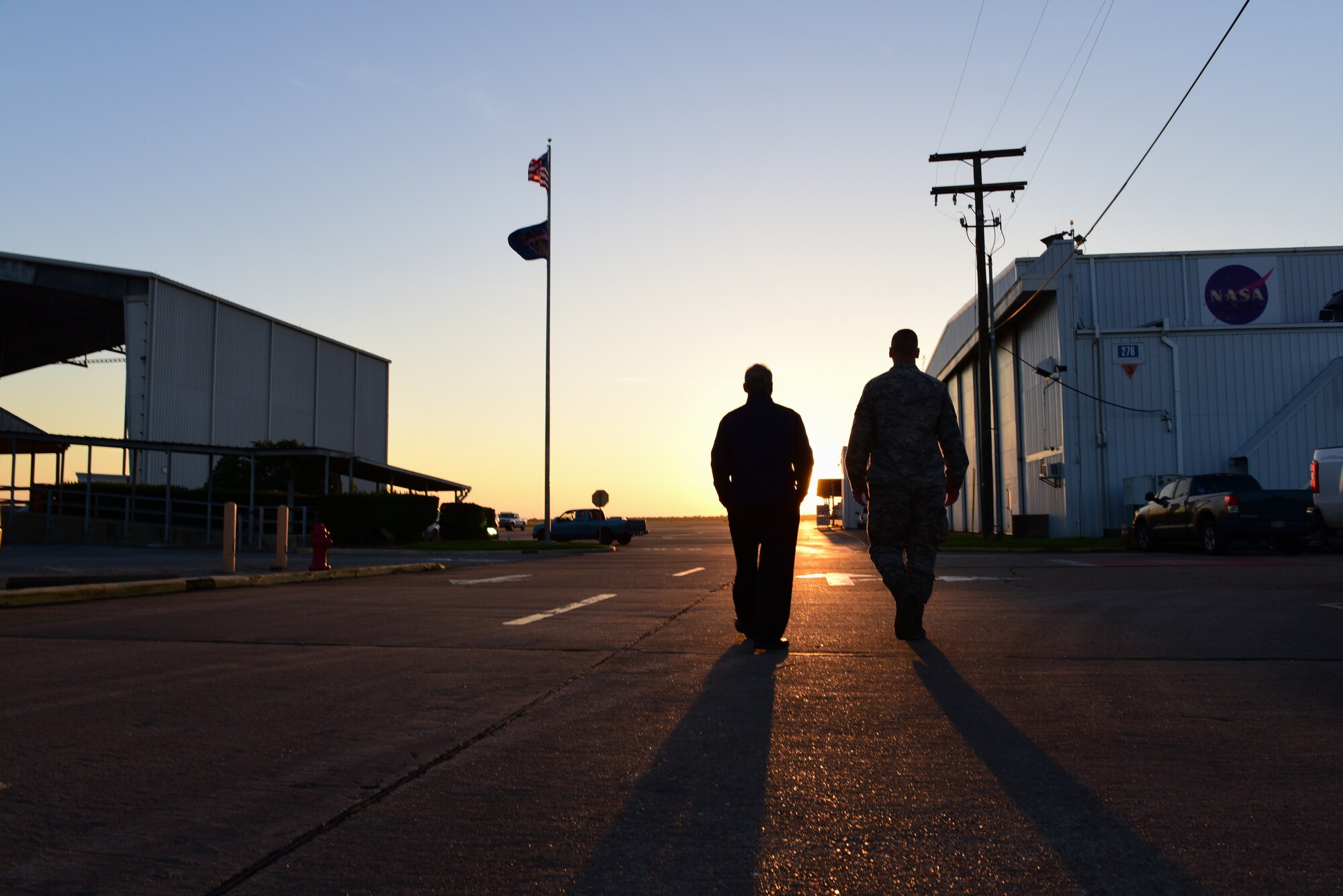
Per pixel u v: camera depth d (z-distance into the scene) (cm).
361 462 3475
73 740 407
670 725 436
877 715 454
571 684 526
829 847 291
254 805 327
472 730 425
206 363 5128
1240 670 562
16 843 292
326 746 400
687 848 290
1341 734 420
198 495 3192
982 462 3030
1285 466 2884
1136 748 397
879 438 684
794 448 645
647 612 863
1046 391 3259
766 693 501
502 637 701
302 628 752
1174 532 2311
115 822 311
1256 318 3478
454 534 4125
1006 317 3509
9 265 4331
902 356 699
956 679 538
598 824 310
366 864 278
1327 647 645
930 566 688
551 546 3012
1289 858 280
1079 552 2377
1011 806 326
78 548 2564
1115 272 3519
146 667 575
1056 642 665
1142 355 3011
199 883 264
